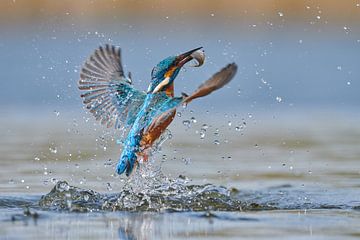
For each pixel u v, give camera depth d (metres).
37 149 15.52
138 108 10.84
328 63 24.09
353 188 12.02
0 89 22.06
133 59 23.19
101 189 12.03
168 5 24.89
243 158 14.93
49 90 21.88
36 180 12.60
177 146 16.27
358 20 25.39
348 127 18.52
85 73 10.92
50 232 8.96
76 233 8.91
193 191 11.30
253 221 9.66
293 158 14.82
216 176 13.19
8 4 24.14
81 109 20.62
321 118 19.83
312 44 24.69
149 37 24.12
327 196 11.44
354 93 23.03
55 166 13.88
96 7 23.73
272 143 16.50
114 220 9.75
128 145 10.45
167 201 10.84
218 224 9.46
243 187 12.19
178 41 24.08
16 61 22.83
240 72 23.20
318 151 15.51
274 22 25.16
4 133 17.47
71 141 16.58
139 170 10.92
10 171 13.34
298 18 25.30
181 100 10.36
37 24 23.61
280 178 12.99
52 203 10.79
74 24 23.38
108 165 14.01
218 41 24.39
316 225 9.35
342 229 9.11
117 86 11.00
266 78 23.14
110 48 10.95
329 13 25.42
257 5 25.20
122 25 23.89
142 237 8.73
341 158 14.75
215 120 19.52
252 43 24.39
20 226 9.31
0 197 11.21
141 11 24.41
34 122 19.05
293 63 24.00
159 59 23.23
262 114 20.50
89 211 10.38
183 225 9.41
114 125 10.91
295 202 11.02
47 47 22.95
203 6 25.17
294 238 8.63
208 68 22.53
